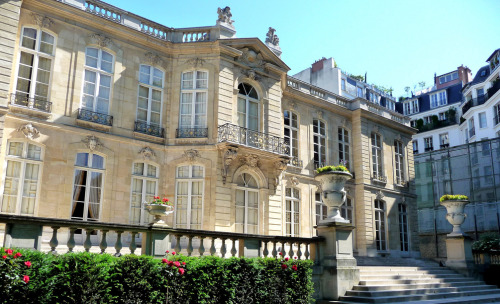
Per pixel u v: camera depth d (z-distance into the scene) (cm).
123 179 1725
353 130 2728
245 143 1931
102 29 1777
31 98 1566
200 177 1833
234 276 1077
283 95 2347
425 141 4778
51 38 1659
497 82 3756
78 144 1636
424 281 1786
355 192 2639
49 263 797
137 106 1833
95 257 849
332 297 1399
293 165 2311
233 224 1833
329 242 1445
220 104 1894
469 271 2028
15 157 1500
